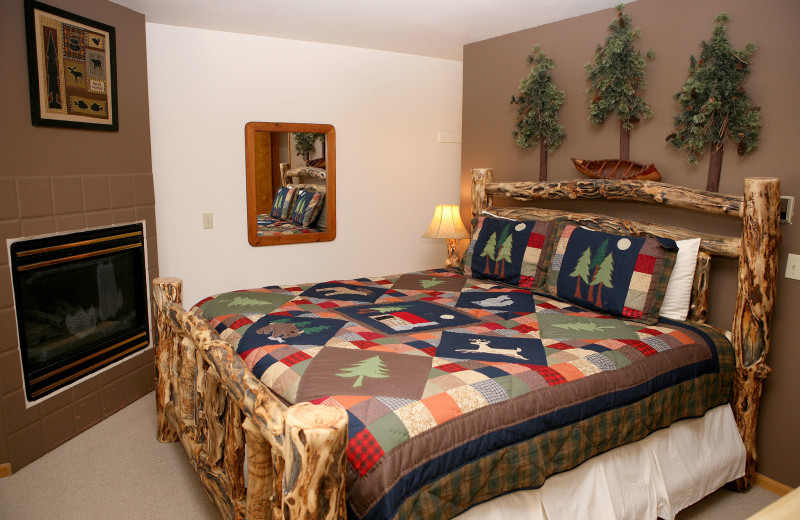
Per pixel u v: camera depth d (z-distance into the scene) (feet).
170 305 8.02
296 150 12.75
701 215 8.44
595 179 9.65
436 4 9.56
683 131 8.50
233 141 11.95
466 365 5.72
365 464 4.29
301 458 3.60
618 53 9.25
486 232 10.51
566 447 5.49
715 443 7.35
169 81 11.05
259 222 12.50
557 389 5.50
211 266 12.10
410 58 14.02
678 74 8.63
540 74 10.72
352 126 13.43
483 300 8.73
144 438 9.16
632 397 6.08
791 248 7.47
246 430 4.81
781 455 7.81
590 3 9.40
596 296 8.13
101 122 9.32
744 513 7.38
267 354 6.12
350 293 9.07
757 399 7.59
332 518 3.76
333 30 11.40
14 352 7.97
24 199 8.00
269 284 12.91
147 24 10.68
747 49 7.66
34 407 8.35
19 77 7.84
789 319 7.59
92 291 9.45
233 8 9.86
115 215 9.77
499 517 5.08
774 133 7.53
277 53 12.14
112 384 9.96
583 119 10.23
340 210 13.62
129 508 7.27
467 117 12.82
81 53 8.81
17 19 7.74
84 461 8.41
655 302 7.64
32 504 7.30
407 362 5.73
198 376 6.64
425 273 10.94
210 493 6.34
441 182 15.17
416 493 4.39
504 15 10.19
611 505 5.90
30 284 8.22
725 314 8.27
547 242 9.48
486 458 4.89
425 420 4.66
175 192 11.44
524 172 11.57
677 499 6.77
